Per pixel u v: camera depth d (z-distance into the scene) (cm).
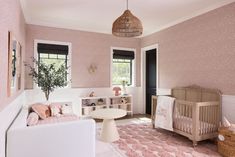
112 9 373
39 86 443
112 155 276
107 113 338
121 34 294
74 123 205
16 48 262
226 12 327
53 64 447
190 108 329
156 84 521
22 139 181
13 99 235
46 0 331
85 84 513
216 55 344
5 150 176
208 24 360
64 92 484
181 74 426
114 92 550
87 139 211
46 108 360
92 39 525
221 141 281
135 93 584
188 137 323
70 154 203
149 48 547
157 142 331
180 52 429
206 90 358
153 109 422
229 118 320
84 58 513
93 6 358
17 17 275
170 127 354
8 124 196
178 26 436
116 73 568
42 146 189
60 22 467
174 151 291
